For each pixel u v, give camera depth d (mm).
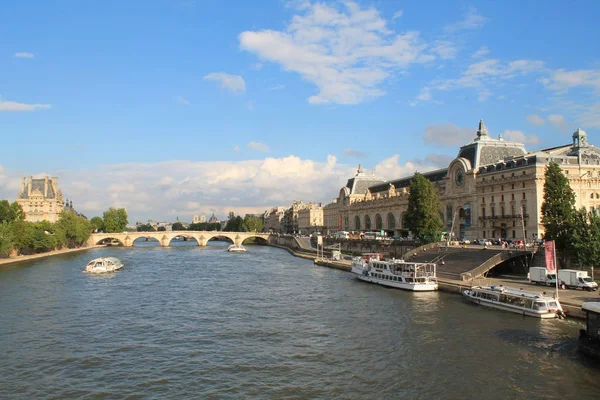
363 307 81188
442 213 172125
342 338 62000
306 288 104250
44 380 48281
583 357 52656
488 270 100250
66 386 46750
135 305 84938
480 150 161000
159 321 72500
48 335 64500
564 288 82812
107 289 103812
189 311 79625
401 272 103500
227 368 51375
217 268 152125
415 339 60594
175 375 49438
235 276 128750
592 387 44969
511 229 139375
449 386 45656
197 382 47531
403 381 47094
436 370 49750
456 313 74562
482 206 152375
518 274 103312
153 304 85938
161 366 52156
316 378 48250
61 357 55188
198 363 53031
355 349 57219
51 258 188500
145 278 123812
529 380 46688
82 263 166500
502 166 146000
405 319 71250
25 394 44844
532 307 71188
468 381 46719
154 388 46125
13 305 84438
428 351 55781
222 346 59219
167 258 196125
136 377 48969
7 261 164500
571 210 97000
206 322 71688
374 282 111000
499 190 144500
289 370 50562
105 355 55906
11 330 66938
